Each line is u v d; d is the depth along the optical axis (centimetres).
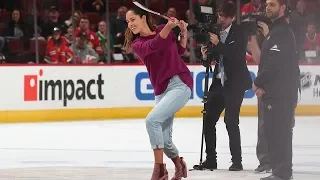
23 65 2903
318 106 3266
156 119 1162
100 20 3284
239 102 1481
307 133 2392
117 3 3362
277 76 1241
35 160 1736
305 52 3216
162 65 1178
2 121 2875
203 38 1463
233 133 1482
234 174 1427
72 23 3097
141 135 2361
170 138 1229
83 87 3011
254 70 3222
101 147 2022
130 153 1873
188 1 3400
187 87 1187
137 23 1180
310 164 1617
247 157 1773
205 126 1498
